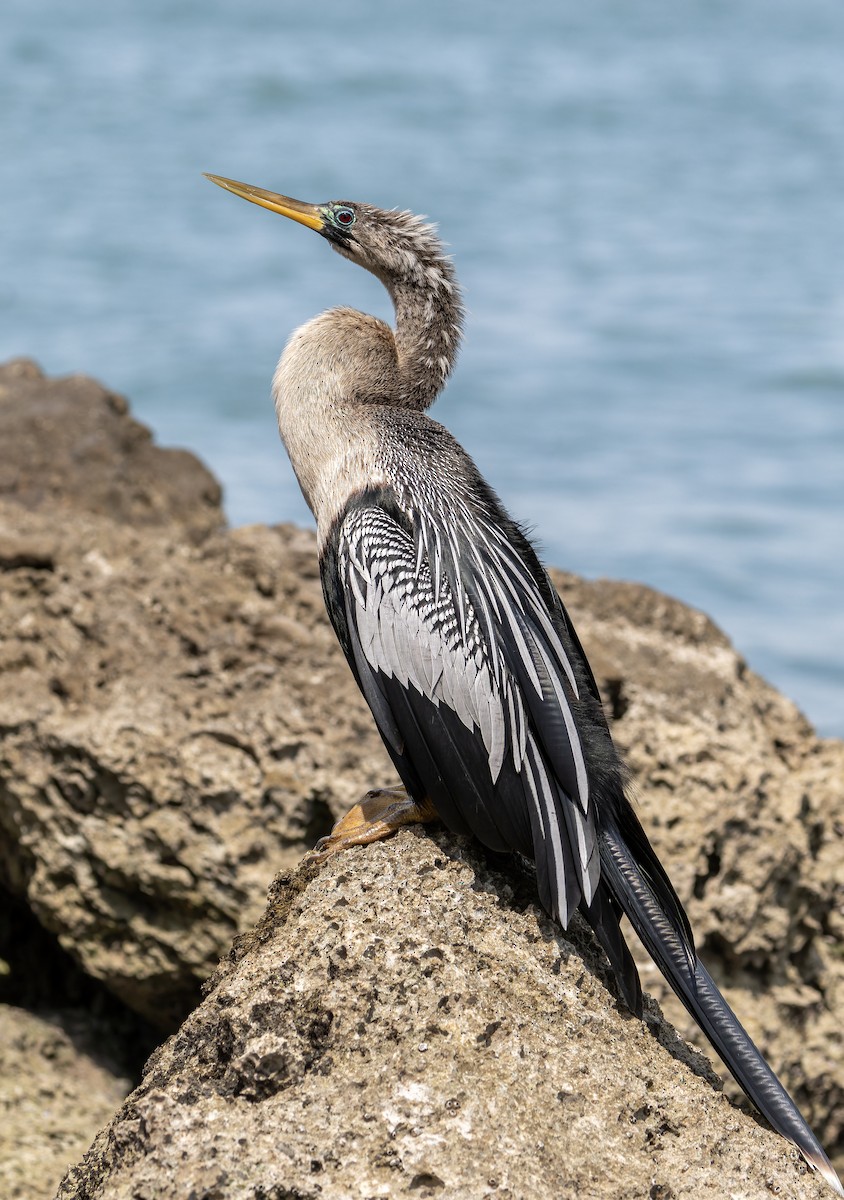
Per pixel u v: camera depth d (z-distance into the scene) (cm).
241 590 1461
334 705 1315
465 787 777
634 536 3475
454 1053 685
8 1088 1249
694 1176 662
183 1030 741
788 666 2911
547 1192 636
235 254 6072
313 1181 638
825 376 4669
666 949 752
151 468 1823
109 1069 1337
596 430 4219
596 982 746
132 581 1421
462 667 782
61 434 1766
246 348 4822
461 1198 628
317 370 923
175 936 1277
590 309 5469
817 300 5603
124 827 1268
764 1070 727
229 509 3381
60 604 1391
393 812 827
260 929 832
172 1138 665
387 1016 699
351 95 9862
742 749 1345
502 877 790
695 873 1255
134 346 4819
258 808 1258
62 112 9088
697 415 4353
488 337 5091
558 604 872
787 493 3750
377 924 736
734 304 5538
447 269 952
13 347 4816
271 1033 701
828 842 1384
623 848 780
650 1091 702
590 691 852
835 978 1330
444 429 912
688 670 1486
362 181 7444
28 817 1302
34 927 1421
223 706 1298
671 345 5022
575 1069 694
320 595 1466
